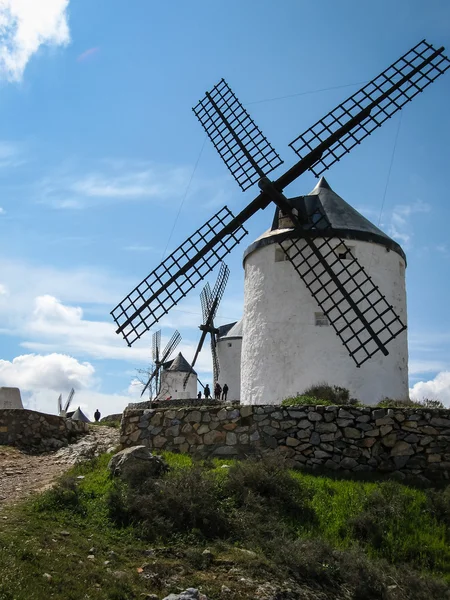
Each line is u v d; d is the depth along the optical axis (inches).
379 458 522.3
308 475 506.6
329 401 636.7
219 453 544.7
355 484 483.5
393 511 430.0
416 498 458.9
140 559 339.9
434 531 422.0
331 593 342.6
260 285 762.8
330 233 724.0
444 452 519.2
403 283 770.2
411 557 400.5
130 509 387.5
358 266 711.1
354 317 714.2
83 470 509.4
